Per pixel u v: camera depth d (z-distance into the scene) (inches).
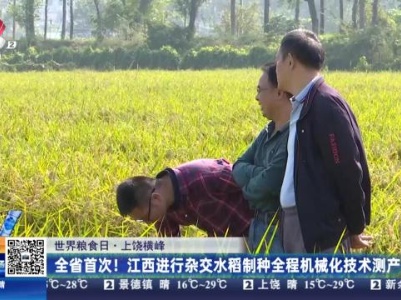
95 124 521.3
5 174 328.8
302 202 209.5
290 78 212.8
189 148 395.2
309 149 208.8
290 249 220.7
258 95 225.1
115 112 605.9
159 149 394.0
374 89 895.1
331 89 211.5
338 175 206.8
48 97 799.7
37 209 281.7
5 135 468.1
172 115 572.1
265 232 225.6
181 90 897.5
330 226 210.4
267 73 223.0
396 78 1152.2
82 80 1163.9
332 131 205.8
